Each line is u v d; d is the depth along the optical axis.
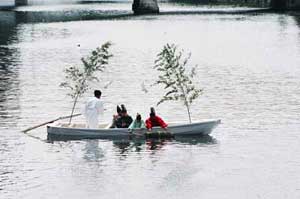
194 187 40.88
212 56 109.81
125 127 54.34
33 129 56.72
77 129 53.53
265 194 39.72
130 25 175.38
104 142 51.84
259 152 48.50
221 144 50.91
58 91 76.19
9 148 50.19
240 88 77.44
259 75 88.06
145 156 47.75
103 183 41.75
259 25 171.62
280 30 157.50
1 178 42.84
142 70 92.75
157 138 53.00
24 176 43.28
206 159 46.81
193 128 53.84
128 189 40.56
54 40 138.12
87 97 72.56
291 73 89.94
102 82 82.50
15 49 122.00
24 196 39.53
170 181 42.00
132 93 74.62
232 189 40.59
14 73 91.06
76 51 117.62
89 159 47.09
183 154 48.12
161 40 137.00
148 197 39.31
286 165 45.28
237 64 99.50
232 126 57.22
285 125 57.34
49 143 51.66
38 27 172.88
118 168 44.78
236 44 129.12
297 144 50.66
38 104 68.38
